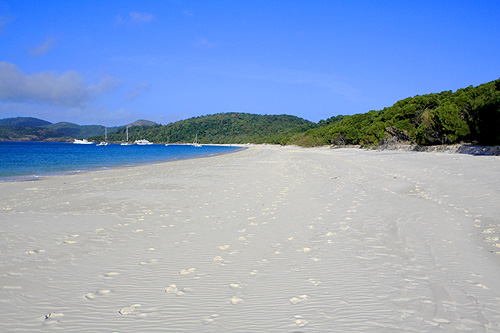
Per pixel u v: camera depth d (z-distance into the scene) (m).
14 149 80.81
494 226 7.13
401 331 3.26
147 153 69.88
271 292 4.24
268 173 20.41
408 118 47.66
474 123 31.53
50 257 5.67
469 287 4.28
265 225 7.77
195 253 5.86
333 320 3.50
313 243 6.33
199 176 19.20
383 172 18.31
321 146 89.00
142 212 9.39
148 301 4.03
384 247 6.00
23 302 4.03
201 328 3.39
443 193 11.21
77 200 11.44
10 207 10.27
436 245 6.03
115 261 5.47
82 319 3.61
